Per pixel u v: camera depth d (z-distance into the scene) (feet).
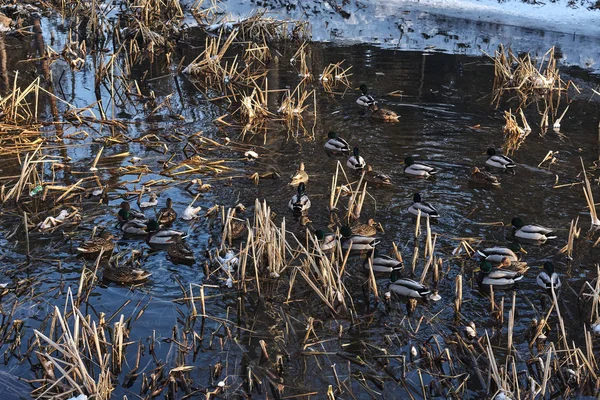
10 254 46.91
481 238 50.67
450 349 38.75
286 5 118.21
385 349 38.68
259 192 56.90
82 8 111.86
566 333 40.47
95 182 57.88
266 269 46.14
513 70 89.40
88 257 47.03
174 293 43.70
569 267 47.37
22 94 69.56
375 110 74.02
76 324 35.68
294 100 75.20
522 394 35.12
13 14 108.68
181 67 88.48
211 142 66.64
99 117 72.64
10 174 58.90
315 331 40.45
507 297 43.88
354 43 102.01
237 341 39.45
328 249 48.32
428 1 121.49
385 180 58.85
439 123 73.36
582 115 76.64
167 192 56.54
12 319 40.29
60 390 34.73
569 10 114.73
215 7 110.63
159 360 37.50
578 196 57.62
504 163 61.57
